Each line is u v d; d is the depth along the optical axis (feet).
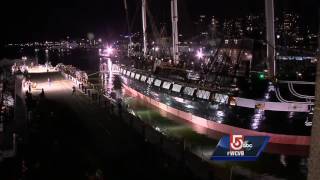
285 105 87.25
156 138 85.10
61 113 117.39
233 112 96.94
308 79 87.76
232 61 110.83
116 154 75.00
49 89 173.68
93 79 231.30
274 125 89.15
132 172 64.59
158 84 143.95
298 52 101.65
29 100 126.72
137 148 78.28
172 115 133.28
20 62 309.63
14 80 175.42
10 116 103.19
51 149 77.56
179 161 67.77
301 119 86.48
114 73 234.99
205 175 62.54
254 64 102.47
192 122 118.73
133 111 139.44
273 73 92.53
